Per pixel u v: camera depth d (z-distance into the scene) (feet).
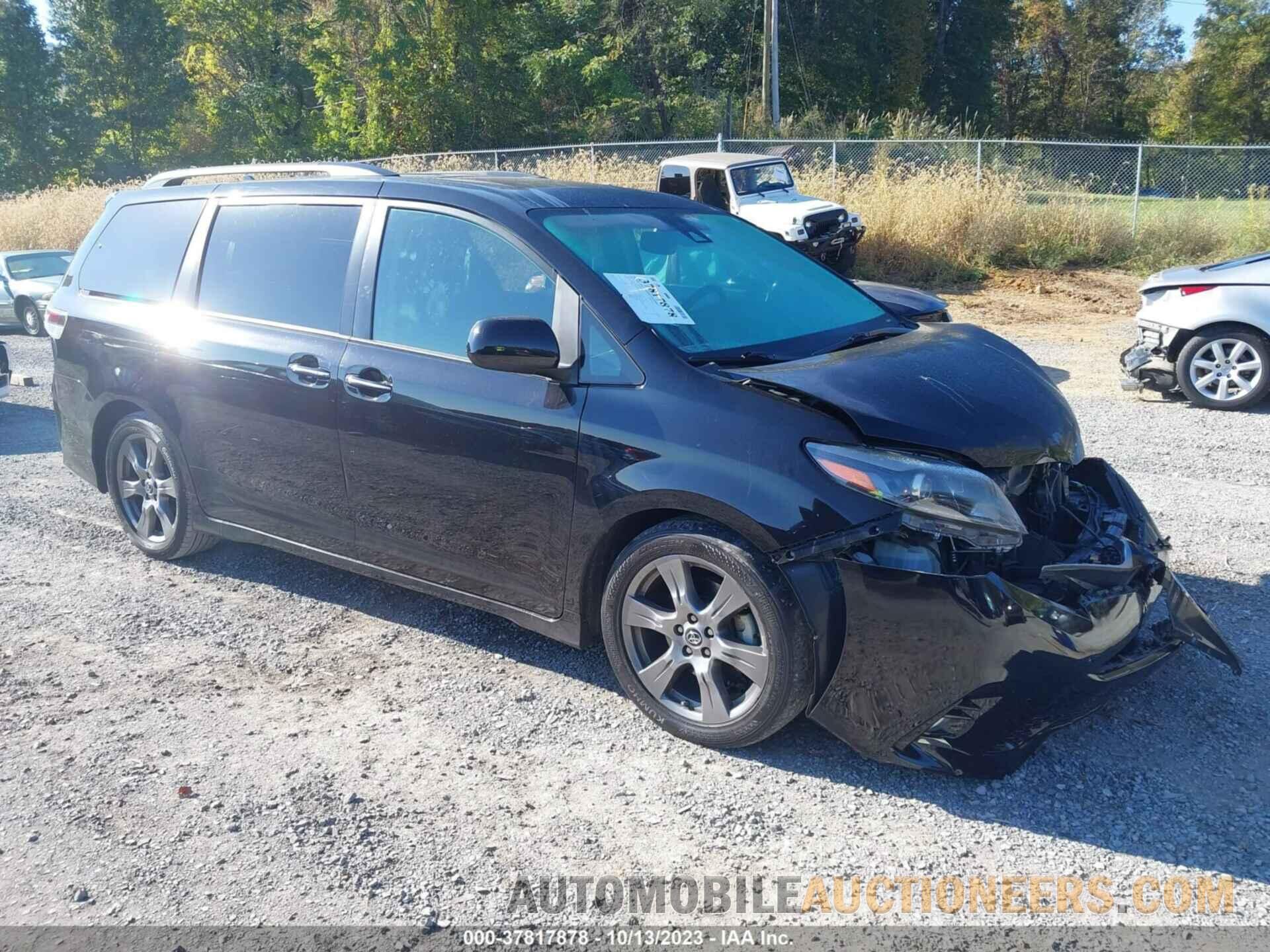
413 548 13.25
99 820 10.03
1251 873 9.02
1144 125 218.38
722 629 10.81
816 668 10.25
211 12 130.11
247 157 136.56
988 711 9.84
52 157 157.79
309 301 14.06
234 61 135.85
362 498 13.53
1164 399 28.89
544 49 117.70
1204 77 194.59
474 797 10.37
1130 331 41.14
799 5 151.64
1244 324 26.45
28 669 13.33
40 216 82.23
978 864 9.24
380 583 16.05
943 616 9.71
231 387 14.58
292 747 11.36
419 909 8.77
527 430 11.72
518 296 12.19
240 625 14.58
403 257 13.26
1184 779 10.42
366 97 120.57
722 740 10.98
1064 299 49.32
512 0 120.67
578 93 119.24
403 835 9.77
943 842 9.56
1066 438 11.26
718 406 10.66
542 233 12.25
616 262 12.30
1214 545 16.67
